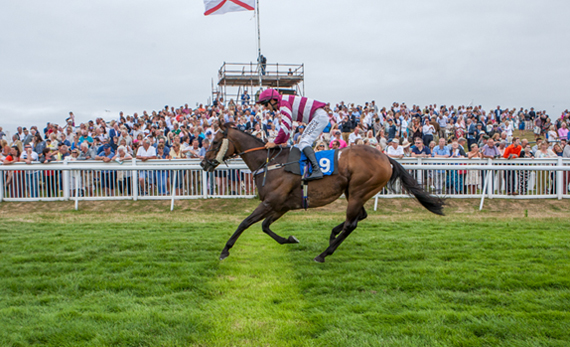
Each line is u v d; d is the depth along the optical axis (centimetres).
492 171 768
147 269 360
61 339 238
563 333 236
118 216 664
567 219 617
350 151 388
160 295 306
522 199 766
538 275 332
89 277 340
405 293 304
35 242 459
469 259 388
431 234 504
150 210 720
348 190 390
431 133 1157
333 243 391
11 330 247
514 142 804
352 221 391
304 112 398
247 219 388
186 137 960
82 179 765
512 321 252
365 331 244
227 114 1234
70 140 1096
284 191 383
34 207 736
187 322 256
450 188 766
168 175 774
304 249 437
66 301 295
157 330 247
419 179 758
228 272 356
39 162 771
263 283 330
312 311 274
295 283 329
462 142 884
